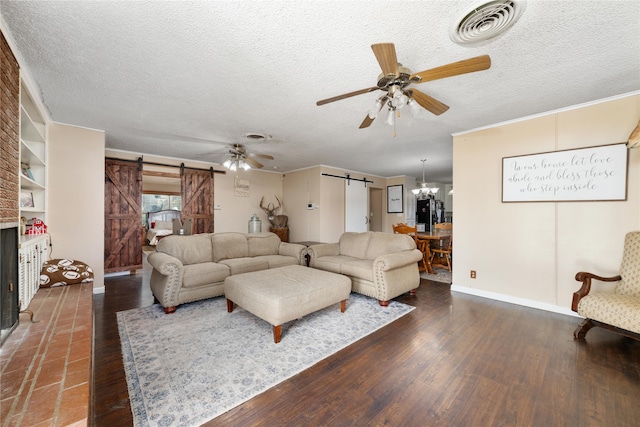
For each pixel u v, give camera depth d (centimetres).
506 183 325
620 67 205
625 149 253
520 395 159
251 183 653
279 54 188
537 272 304
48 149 318
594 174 268
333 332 242
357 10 147
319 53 187
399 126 346
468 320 270
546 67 205
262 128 353
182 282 291
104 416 140
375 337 233
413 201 806
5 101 153
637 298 219
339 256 411
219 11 147
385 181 797
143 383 167
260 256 412
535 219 305
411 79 176
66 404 106
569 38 170
